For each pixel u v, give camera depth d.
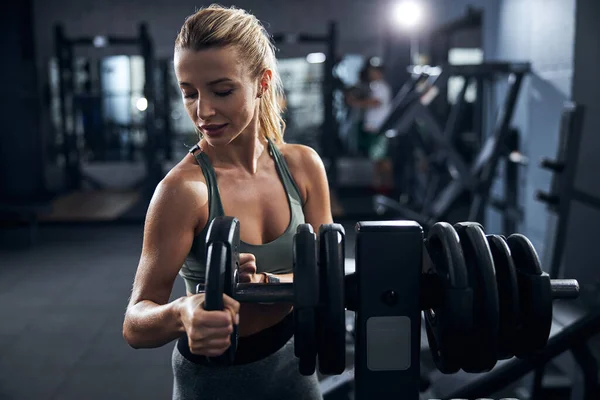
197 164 0.87
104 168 7.03
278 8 5.86
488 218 3.78
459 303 0.75
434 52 5.21
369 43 6.13
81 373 2.31
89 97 6.11
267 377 0.92
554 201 1.93
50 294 3.25
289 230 0.93
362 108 5.62
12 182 5.51
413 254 0.79
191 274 0.90
